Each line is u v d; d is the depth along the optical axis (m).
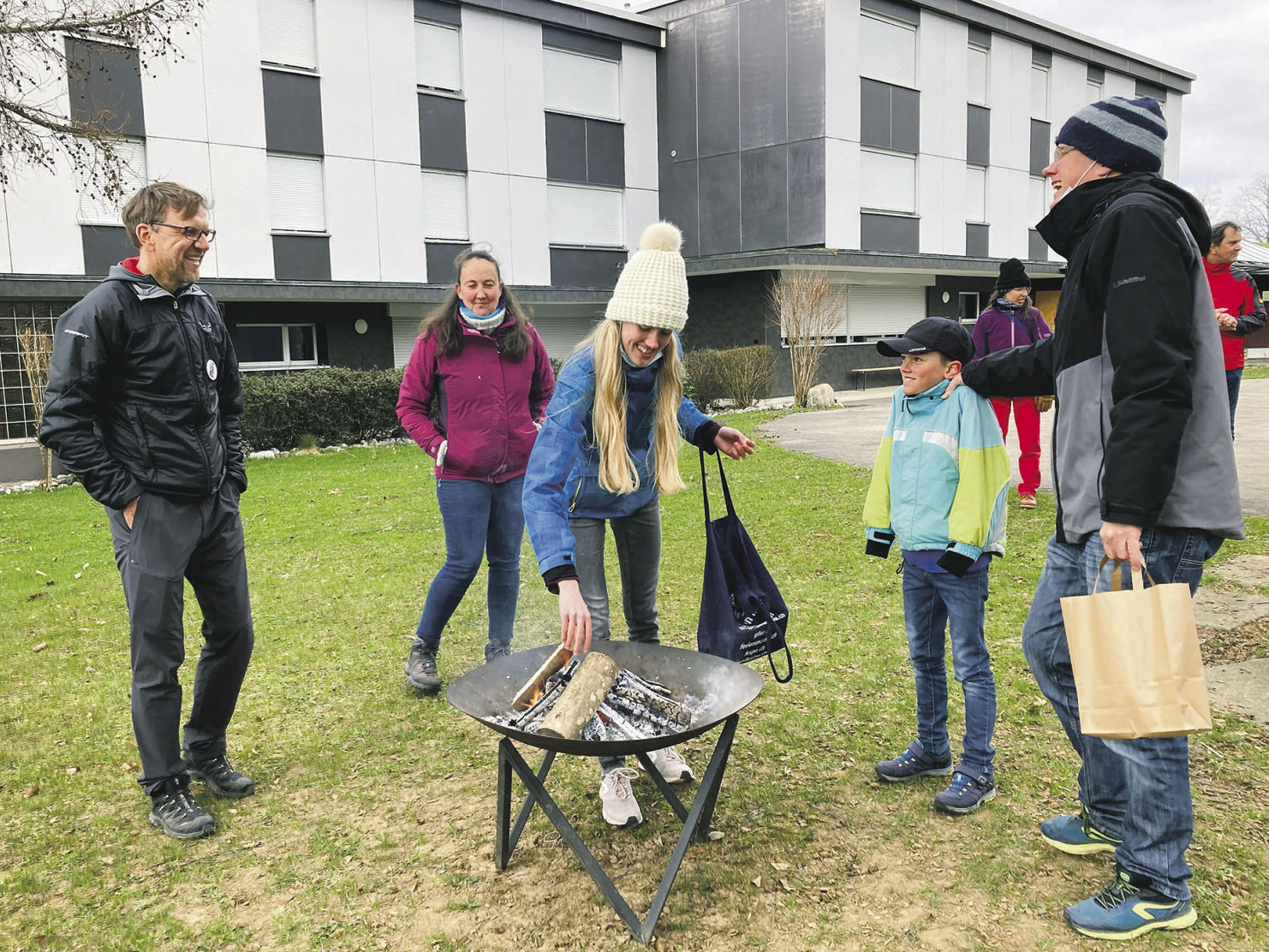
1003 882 2.57
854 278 21.41
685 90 20.84
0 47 10.63
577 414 2.81
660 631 4.88
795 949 2.32
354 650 4.79
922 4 20.77
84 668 4.62
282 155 15.91
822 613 5.03
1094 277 2.28
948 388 2.94
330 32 16.08
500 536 4.14
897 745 3.46
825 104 18.98
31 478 12.15
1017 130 23.97
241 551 3.21
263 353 16.53
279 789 3.29
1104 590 2.31
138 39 11.33
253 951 2.38
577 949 2.36
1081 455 2.37
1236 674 3.88
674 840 2.86
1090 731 2.16
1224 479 2.22
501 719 2.62
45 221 13.44
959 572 2.82
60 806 3.19
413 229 17.38
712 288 20.70
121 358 2.83
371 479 10.79
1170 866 2.30
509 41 18.31
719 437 3.18
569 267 19.78
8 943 2.44
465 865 2.76
